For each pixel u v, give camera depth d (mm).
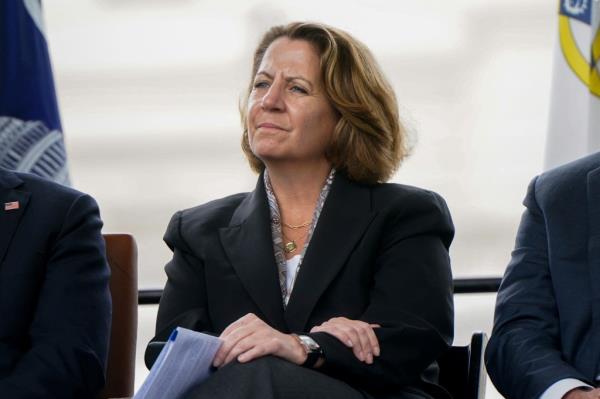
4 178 7938
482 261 11883
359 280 7586
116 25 12391
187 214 8203
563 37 10312
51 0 12430
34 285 7621
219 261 7805
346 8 12164
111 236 8367
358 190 7953
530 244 7949
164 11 12406
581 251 7672
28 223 7750
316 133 7949
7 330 7480
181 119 12328
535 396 7164
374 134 8047
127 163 12328
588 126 10062
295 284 7566
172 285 7918
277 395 6293
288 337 6746
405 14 12117
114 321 8211
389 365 7039
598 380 7254
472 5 12086
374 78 8148
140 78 12367
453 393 7684
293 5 12242
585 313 7484
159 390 6215
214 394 6176
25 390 7098
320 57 8047
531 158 11984
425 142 12023
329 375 6918
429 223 7746
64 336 7414
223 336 6633
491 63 12062
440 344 7289
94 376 7438
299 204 8008
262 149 7855
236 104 12305
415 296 7453
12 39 10828
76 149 12328
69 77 12367
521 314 7688
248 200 8125
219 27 12367
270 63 8047
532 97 12008
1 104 10719
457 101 12039
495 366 7617
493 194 11984
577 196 7840
